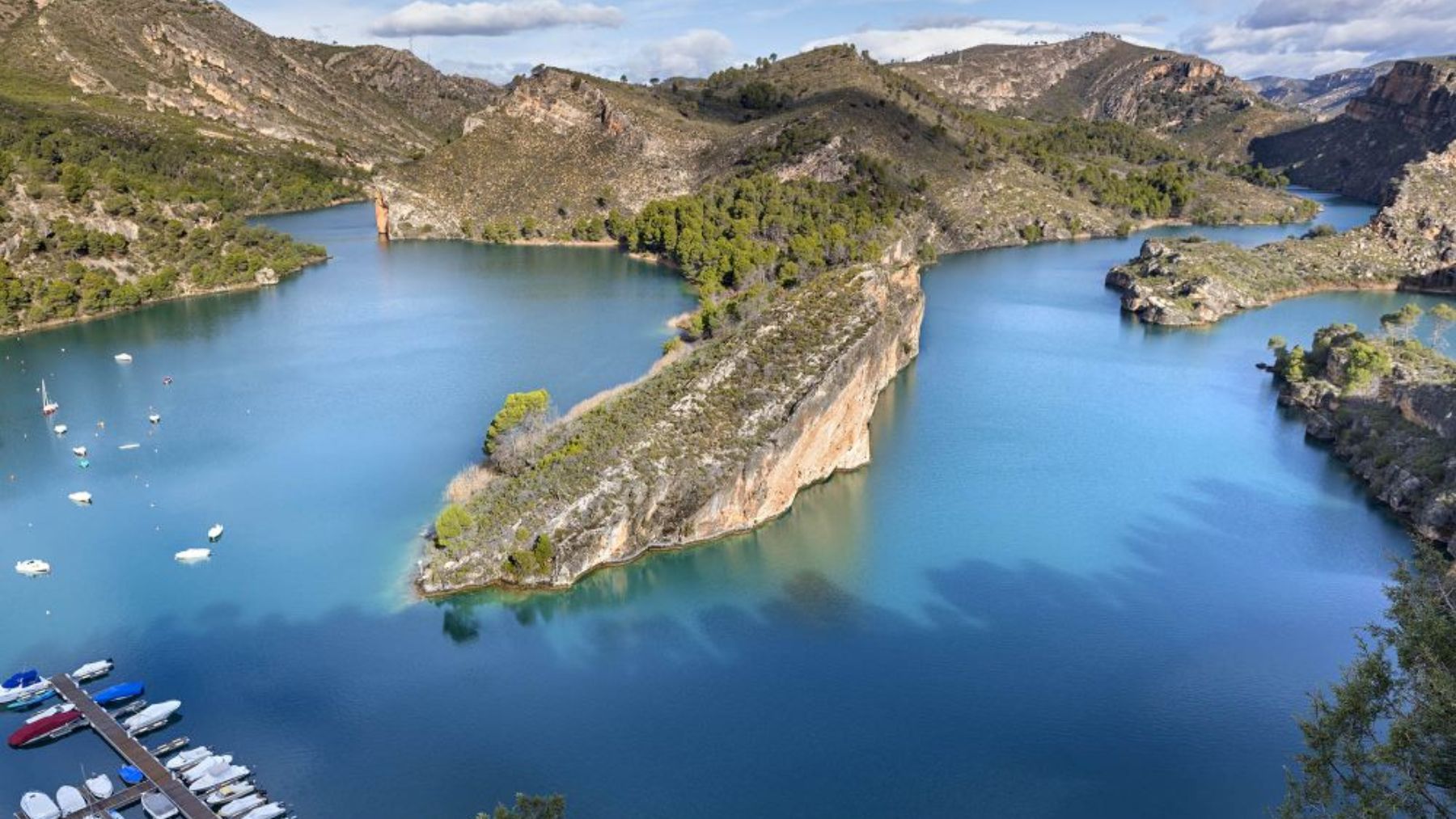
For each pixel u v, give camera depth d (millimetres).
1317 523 118188
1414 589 45500
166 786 71312
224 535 110688
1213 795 73625
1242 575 105875
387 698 83500
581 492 105688
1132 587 103000
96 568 103562
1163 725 81375
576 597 99688
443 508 116375
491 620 95500
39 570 102188
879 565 107125
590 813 71250
